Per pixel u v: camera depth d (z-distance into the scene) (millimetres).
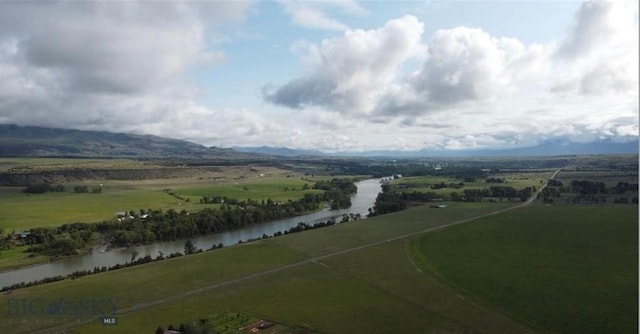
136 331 98062
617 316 104812
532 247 173750
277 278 136750
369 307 111938
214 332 95625
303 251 170750
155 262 157250
